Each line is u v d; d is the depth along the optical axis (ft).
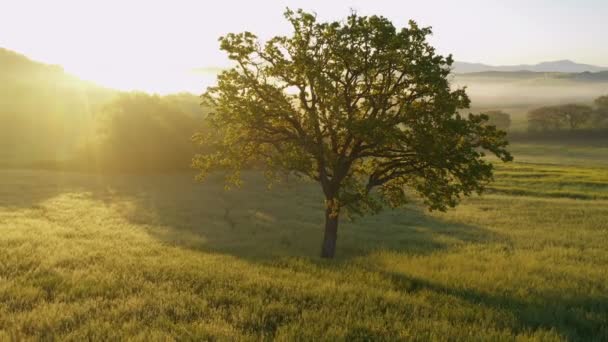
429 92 54.19
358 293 37.11
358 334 27.20
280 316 30.32
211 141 66.80
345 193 57.93
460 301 37.04
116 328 25.70
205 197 133.59
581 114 545.85
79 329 25.40
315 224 98.89
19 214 90.12
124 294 33.27
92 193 130.62
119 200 120.47
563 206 130.31
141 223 89.30
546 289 44.93
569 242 80.02
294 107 60.49
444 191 54.95
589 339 30.25
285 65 57.21
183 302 31.04
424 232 91.30
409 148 57.62
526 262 59.88
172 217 97.86
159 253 56.39
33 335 24.44
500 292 42.27
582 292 44.06
